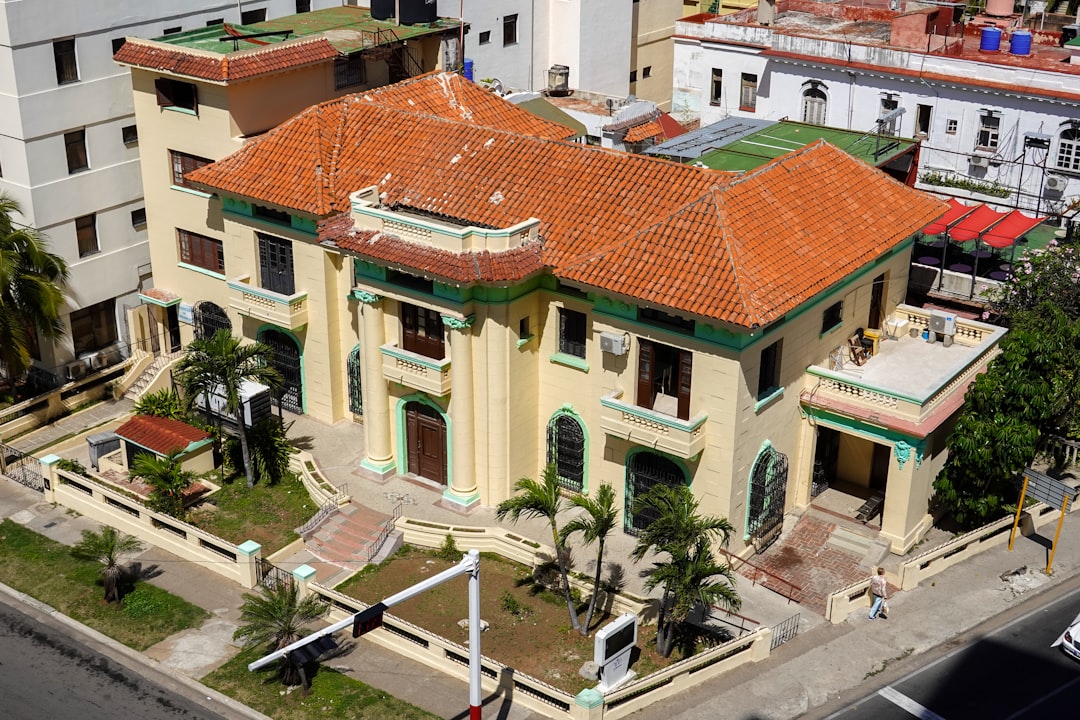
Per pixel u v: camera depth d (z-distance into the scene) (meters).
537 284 40.25
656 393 39.50
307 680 35.41
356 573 40.19
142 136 49.53
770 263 37.44
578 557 40.25
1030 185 55.72
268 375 43.91
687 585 33.72
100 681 36.03
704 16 68.88
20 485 45.84
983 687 34.50
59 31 47.97
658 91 78.88
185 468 44.84
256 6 56.50
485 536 40.91
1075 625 35.59
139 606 39.09
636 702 33.75
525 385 41.28
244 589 39.81
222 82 45.34
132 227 52.91
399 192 42.81
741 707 33.97
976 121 56.34
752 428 38.25
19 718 34.41
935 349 43.88
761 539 40.09
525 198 41.06
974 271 49.88
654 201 39.62
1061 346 40.34
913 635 36.62
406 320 42.25
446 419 41.91
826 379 40.25
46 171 49.03
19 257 47.06
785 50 61.19
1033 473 38.88
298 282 45.72
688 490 36.84
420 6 53.75
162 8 51.91
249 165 45.38
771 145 48.81
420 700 34.88
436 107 48.28
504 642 37.12
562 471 42.56
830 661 35.66
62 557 41.66
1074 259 46.62
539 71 69.44
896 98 58.28
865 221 41.16
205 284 50.09
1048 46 60.34
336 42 50.75
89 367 52.53
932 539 41.66
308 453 45.41
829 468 43.75
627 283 37.28
